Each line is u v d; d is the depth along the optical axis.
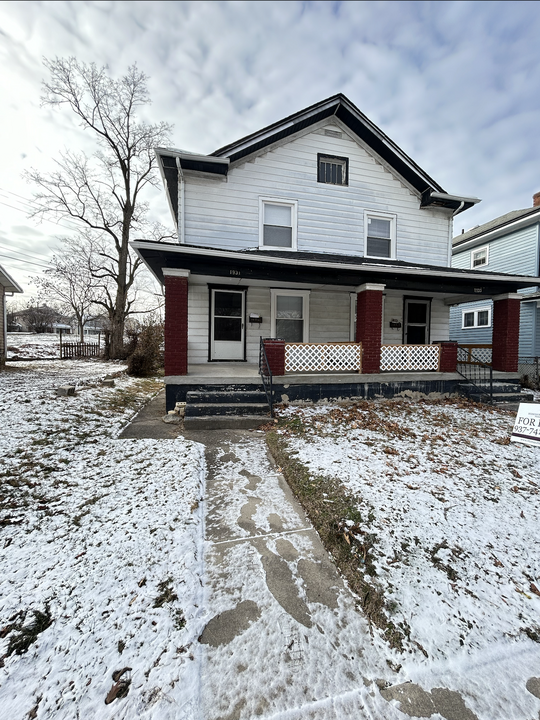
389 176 9.09
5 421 4.64
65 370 11.80
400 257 9.20
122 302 18.09
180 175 7.46
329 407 6.33
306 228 8.38
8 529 2.45
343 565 2.23
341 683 1.50
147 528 2.53
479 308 15.70
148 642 1.64
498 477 3.48
